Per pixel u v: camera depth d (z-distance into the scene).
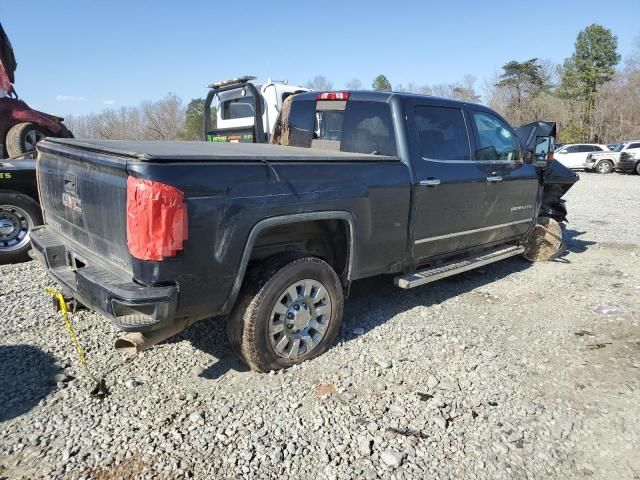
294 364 3.67
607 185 20.22
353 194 3.76
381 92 4.62
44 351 3.81
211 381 3.47
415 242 4.48
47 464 2.60
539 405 3.30
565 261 7.04
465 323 4.63
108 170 3.03
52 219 4.04
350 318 4.65
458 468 2.68
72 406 3.12
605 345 4.21
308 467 2.65
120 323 2.79
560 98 62.09
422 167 4.43
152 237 2.77
